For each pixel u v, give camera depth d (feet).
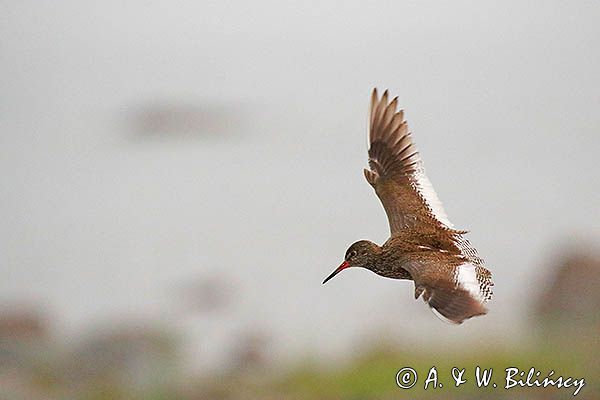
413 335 72.64
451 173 126.62
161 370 72.74
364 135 148.25
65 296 94.07
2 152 142.41
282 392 68.64
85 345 77.82
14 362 75.31
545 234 104.53
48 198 125.90
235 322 83.97
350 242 107.34
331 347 74.49
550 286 77.77
